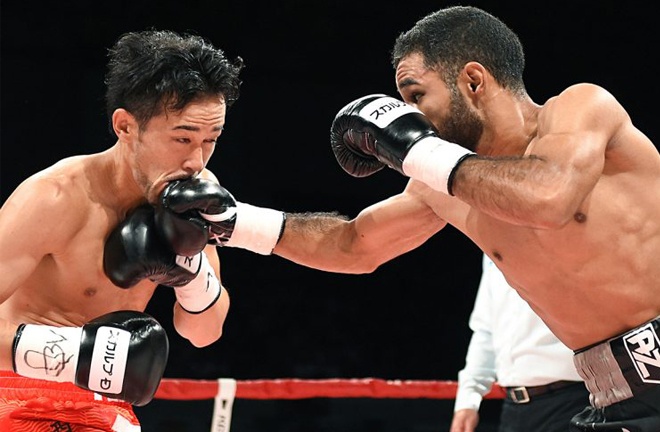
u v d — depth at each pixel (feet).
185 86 9.29
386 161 9.75
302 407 29.53
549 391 13.20
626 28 32.32
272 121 31.48
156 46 9.61
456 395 15.25
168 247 9.78
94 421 9.78
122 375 9.03
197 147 9.64
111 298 10.21
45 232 9.40
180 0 30.37
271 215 11.43
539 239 9.56
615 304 9.49
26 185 9.57
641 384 9.41
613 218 9.36
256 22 31.27
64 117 28.60
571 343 10.11
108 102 10.00
